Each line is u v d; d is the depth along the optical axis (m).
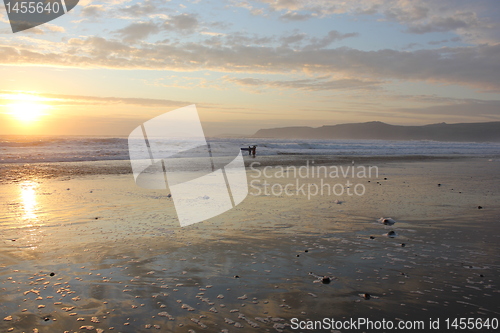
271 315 3.54
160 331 3.20
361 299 3.91
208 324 3.34
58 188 10.94
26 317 3.37
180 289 4.08
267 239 6.05
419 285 4.27
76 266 4.67
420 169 19.20
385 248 5.64
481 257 5.26
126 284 4.17
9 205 8.34
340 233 6.47
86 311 3.52
